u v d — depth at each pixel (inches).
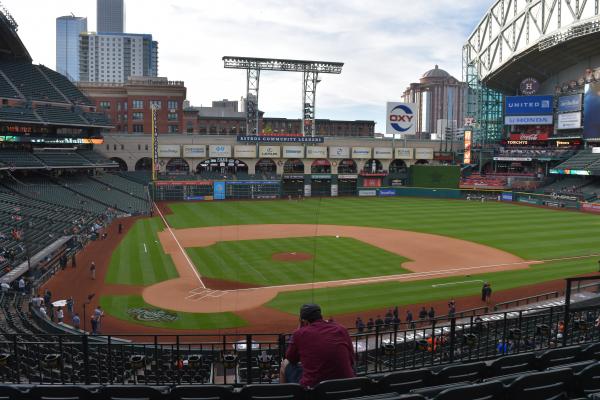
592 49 3873.0
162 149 4133.9
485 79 4687.5
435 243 2194.9
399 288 1503.4
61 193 2888.8
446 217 3031.5
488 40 4630.9
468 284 1547.7
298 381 297.4
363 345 881.5
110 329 1160.2
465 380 333.1
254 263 1797.5
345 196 4475.9
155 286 1509.6
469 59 5034.5
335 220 2893.7
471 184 4220.0
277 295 1425.9
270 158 4372.5
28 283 1414.9
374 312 1288.1
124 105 5049.2
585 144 4037.9
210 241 2213.3
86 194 3063.5
